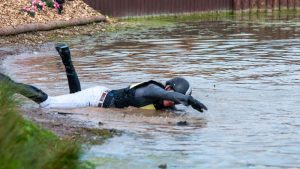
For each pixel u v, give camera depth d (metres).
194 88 25.94
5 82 17.03
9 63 33.00
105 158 15.81
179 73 29.64
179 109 22.73
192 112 22.09
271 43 41.06
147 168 15.09
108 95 22.94
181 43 41.22
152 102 22.52
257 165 15.51
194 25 53.34
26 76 28.95
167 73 29.69
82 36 45.41
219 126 19.81
